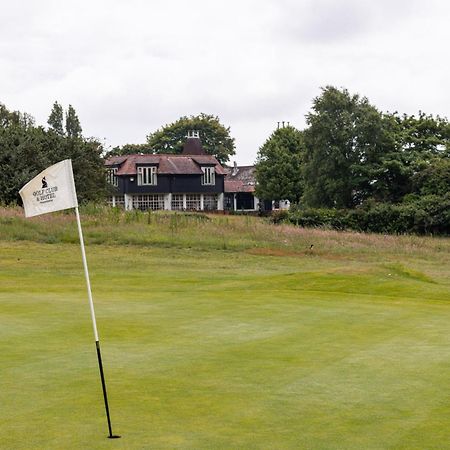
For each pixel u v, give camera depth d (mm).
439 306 16312
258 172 88688
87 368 9766
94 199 61312
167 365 10008
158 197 92312
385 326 13383
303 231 41312
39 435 6980
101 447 6641
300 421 7465
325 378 9289
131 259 31719
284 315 14594
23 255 31906
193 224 40562
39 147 57125
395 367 9938
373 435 7012
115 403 8094
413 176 65438
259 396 8422
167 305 15930
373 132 68375
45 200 8273
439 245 41438
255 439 6875
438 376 9422
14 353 10695
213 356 10609
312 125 69062
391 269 22375
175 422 7414
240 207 104375
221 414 7695
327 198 69562
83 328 12867
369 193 69625
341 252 36094
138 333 12461
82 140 63594
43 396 8367
